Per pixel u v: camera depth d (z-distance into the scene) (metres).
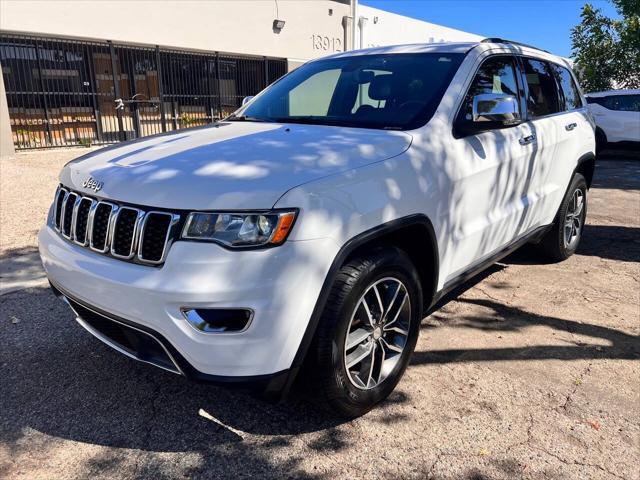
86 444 2.57
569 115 4.91
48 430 2.67
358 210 2.46
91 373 3.18
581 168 5.36
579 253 5.56
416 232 2.92
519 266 5.14
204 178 2.37
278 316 2.21
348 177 2.49
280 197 2.25
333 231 2.34
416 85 3.42
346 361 2.56
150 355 2.46
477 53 3.62
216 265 2.18
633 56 17.78
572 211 5.17
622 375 3.20
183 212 2.26
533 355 3.44
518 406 2.89
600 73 18.67
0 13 10.83
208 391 3.02
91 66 12.67
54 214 3.09
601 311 4.11
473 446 2.57
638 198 8.52
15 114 11.80
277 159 2.53
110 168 2.71
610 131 13.37
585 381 3.13
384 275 2.62
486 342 3.61
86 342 3.54
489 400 2.94
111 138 13.37
